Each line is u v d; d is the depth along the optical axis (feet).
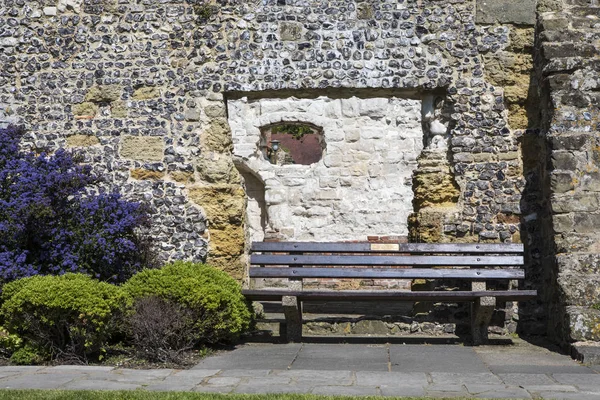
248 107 43.75
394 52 29.12
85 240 25.02
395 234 43.27
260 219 45.44
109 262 25.43
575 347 22.39
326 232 43.70
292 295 24.79
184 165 29.30
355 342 25.07
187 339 23.00
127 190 29.30
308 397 16.43
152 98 29.63
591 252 24.49
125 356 22.45
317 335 26.32
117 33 29.86
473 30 28.89
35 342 21.98
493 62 28.71
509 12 28.78
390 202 43.32
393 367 20.72
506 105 28.66
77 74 29.89
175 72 29.63
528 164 28.27
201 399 16.28
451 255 26.89
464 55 28.84
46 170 25.94
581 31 26.96
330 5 29.53
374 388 17.70
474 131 28.58
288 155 58.59
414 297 24.59
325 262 25.68
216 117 29.43
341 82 29.17
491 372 20.03
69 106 29.81
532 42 28.63
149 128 29.53
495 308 27.20
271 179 44.04
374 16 29.32
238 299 24.17
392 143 43.57
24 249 24.85
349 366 20.88
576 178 25.25
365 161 43.55
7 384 18.30
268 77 29.35
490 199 28.19
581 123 25.84
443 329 26.48
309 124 43.96
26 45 30.12
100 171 29.45
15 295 21.56
